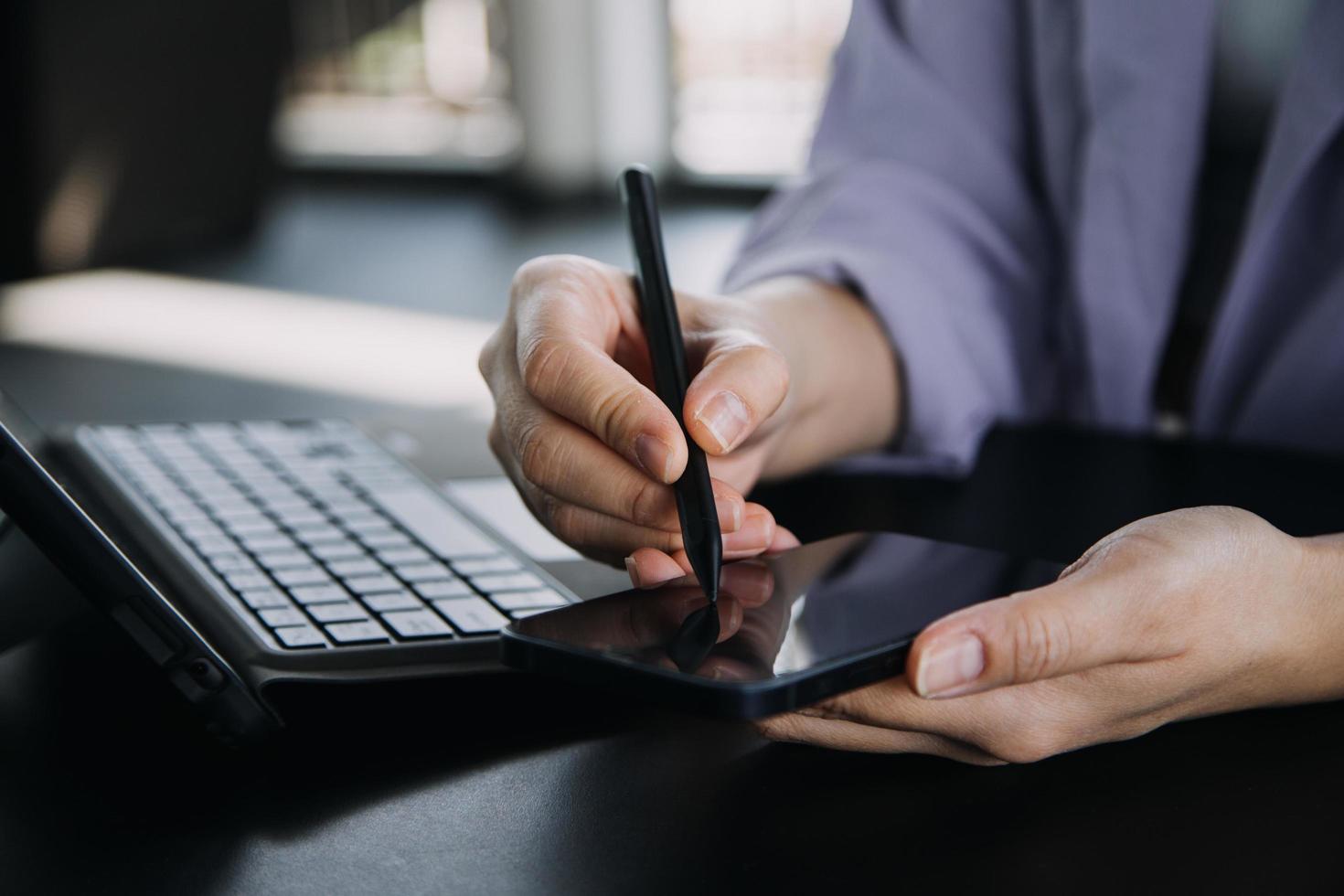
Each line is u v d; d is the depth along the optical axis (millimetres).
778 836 297
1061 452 611
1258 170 631
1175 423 683
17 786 318
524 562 448
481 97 4133
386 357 1587
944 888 275
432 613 393
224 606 391
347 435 652
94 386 1411
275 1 2848
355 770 328
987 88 700
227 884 275
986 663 293
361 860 284
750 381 373
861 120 718
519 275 440
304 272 2338
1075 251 649
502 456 429
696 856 287
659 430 356
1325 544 364
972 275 660
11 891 271
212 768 328
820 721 327
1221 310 606
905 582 358
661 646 291
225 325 1832
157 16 2518
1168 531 335
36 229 2275
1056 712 320
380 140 4238
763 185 3465
